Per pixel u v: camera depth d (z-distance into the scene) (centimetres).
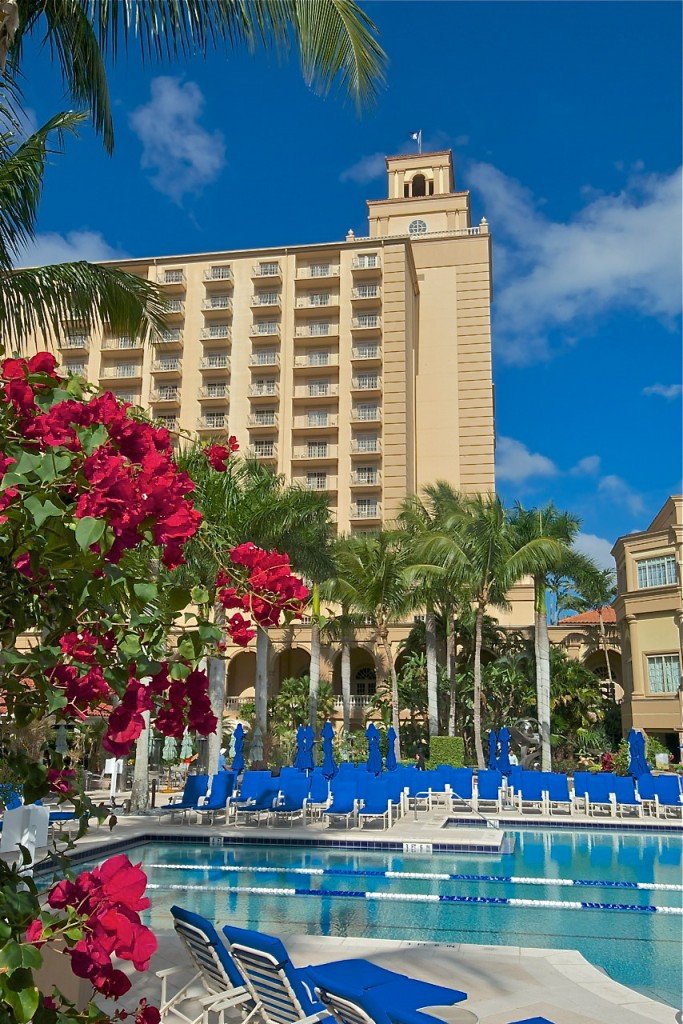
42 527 219
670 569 3328
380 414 4472
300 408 4612
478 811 1900
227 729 3225
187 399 4684
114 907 193
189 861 1292
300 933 852
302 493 2586
